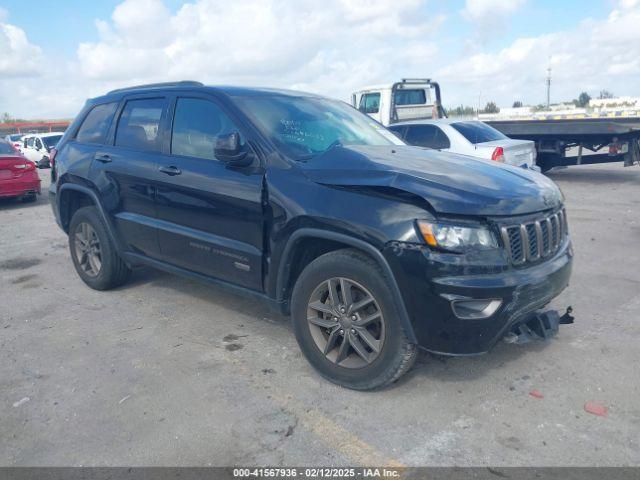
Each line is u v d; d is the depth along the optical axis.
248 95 4.30
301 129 4.14
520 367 3.79
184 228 4.36
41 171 20.27
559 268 3.46
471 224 3.08
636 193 10.98
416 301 3.09
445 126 9.68
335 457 2.88
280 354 4.06
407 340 3.22
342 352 3.51
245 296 4.09
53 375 3.81
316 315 3.63
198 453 2.93
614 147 12.33
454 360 3.89
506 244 3.15
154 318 4.81
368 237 3.17
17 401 3.48
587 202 10.13
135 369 3.88
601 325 4.46
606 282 5.52
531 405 3.33
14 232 8.78
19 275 6.27
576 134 12.38
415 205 3.12
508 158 9.18
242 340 4.32
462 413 3.26
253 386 3.61
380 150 3.96
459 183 3.26
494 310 3.07
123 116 5.07
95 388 3.62
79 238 5.59
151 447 2.99
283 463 2.84
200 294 5.39
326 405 3.37
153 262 4.86
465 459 2.85
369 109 14.45
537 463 2.81
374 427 3.13
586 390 3.49
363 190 3.30
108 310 5.03
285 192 3.57
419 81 14.57
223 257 4.08
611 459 2.83
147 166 4.58
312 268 3.52
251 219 3.80
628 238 7.29
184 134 4.41
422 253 3.03
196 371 3.83
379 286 3.21
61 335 4.50
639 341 4.15
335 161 3.58
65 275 6.20
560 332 4.34
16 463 2.88
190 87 4.50
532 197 3.38
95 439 3.07
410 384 3.59
